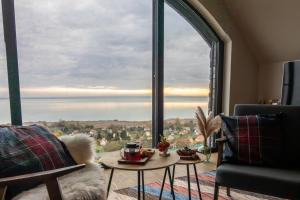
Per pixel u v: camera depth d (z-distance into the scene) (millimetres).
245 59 3715
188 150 1834
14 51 2207
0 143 1302
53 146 1552
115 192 2119
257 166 1677
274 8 2977
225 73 3631
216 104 3662
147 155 1610
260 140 1746
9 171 1191
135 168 1391
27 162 1296
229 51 3543
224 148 1856
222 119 1977
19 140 1407
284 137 1821
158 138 3105
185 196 2039
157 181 2385
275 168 1633
